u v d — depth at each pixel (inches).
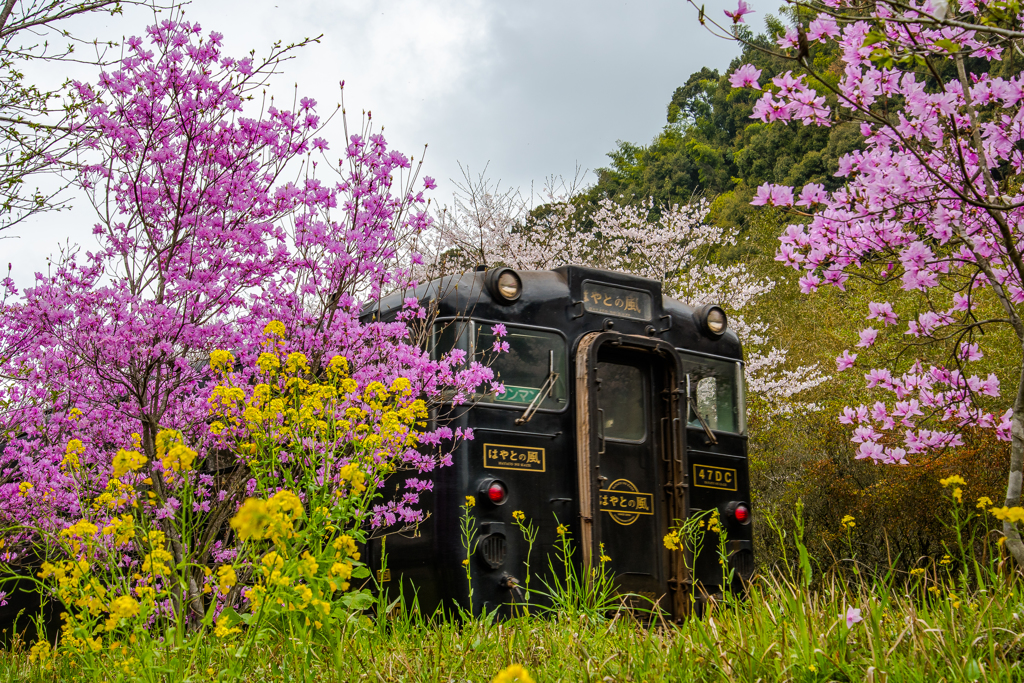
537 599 249.9
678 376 289.1
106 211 226.1
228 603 186.5
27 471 249.8
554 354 275.7
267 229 225.3
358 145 232.5
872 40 161.8
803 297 748.0
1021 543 191.6
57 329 221.1
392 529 258.2
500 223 638.5
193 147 226.7
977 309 462.3
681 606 273.1
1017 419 206.4
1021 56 204.8
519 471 257.8
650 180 1676.9
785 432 596.1
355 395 205.6
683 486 280.5
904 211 217.9
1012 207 173.0
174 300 221.8
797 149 1464.1
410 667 158.2
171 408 233.0
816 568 496.7
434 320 260.4
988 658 143.6
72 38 228.1
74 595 143.8
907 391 254.4
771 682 142.2
